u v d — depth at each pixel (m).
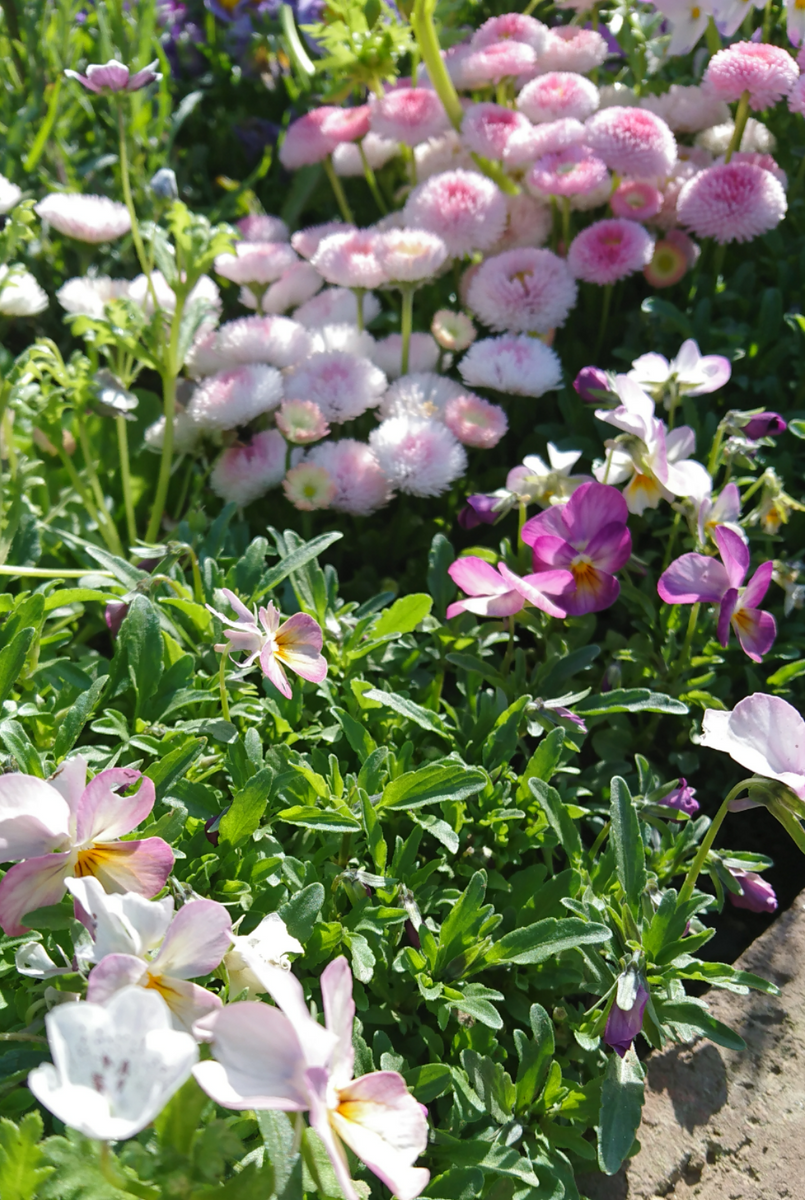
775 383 0.75
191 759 0.56
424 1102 0.53
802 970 0.60
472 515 0.68
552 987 0.57
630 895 0.56
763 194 0.73
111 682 0.61
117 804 0.48
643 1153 0.56
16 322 0.84
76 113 0.91
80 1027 0.35
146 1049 0.35
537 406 0.79
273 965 0.49
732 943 0.64
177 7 1.03
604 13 0.89
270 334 0.74
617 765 0.65
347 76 0.84
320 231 0.81
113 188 0.89
